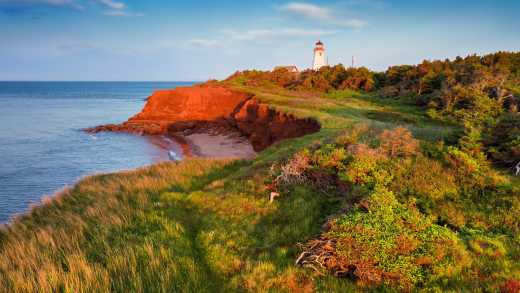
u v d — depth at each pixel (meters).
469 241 7.51
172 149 43.66
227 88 64.50
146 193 14.98
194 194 13.57
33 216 14.18
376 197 8.84
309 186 11.77
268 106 40.25
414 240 7.39
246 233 9.53
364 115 33.38
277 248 8.54
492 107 29.09
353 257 7.27
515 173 10.22
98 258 8.59
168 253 8.48
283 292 6.81
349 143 14.29
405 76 56.03
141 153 41.06
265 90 60.62
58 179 29.06
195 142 48.16
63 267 8.32
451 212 8.70
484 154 11.70
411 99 44.94
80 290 7.04
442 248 7.17
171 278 7.45
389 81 59.38
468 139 12.06
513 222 8.04
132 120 60.75
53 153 39.84
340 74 67.25
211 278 7.75
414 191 9.82
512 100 29.56
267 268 7.62
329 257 7.52
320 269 7.41
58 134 53.59
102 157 38.50
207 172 18.84
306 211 10.30
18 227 12.59
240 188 13.02
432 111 33.47
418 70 55.06
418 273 6.78
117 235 9.91
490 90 33.94
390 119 31.41
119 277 7.33
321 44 103.00
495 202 8.84
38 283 7.34
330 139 16.52
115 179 18.80
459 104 32.72
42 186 26.86
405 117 32.19
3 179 28.55
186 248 9.08
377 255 7.17
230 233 9.66
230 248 8.88
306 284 6.99
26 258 8.73
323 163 12.51
